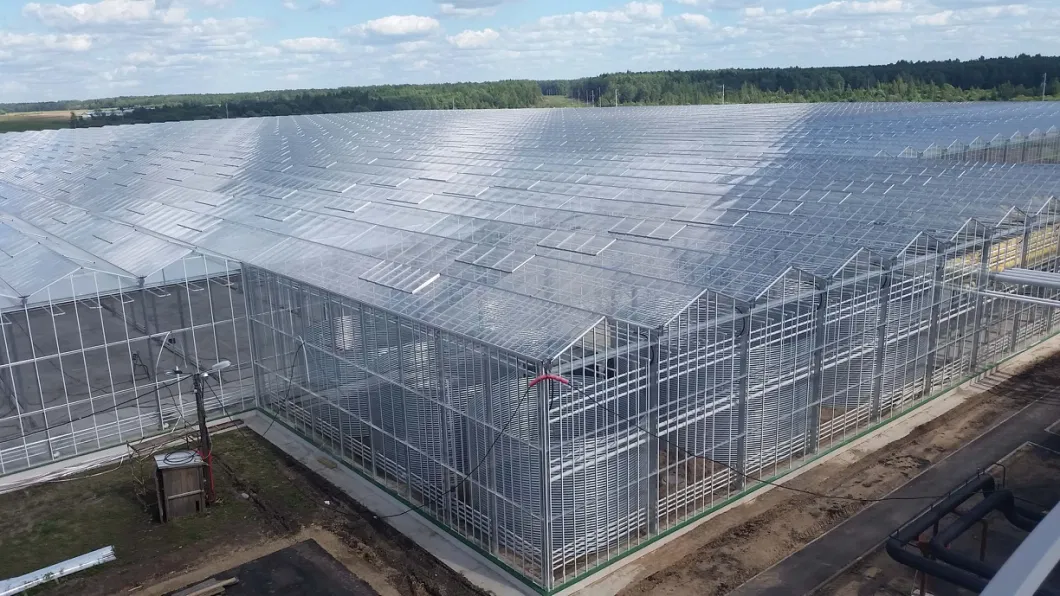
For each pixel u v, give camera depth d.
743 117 78.81
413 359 23.64
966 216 30.92
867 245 28.09
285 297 30.14
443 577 21.12
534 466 19.80
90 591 20.97
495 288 24.08
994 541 21.47
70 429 29.20
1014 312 34.88
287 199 43.97
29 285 28.77
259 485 26.73
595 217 34.50
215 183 52.09
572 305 22.16
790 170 41.03
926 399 30.91
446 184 46.62
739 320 23.33
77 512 25.39
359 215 38.16
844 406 27.80
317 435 29.94
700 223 31.83
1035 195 33.25
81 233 41.50
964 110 72.12
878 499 24.08
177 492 24.64
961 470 25.62
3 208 54.44
